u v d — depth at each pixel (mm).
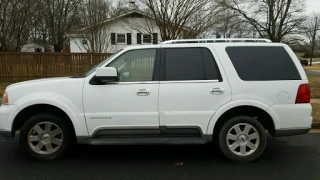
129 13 15156
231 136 3814
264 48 3865
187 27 9750
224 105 3693
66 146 3912
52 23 29344
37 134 3865
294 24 24547
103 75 3545
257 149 3816
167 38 9383
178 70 3787
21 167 3678
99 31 18219
